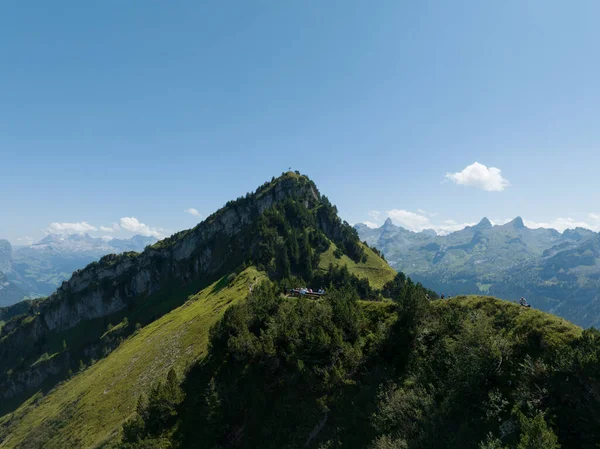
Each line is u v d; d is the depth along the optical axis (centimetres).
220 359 7369
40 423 11919
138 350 12838
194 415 6275
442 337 5484
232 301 12356
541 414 3241
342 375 5631
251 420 5800
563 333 4412
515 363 4391
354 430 4878
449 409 4178
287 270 18462
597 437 3338
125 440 6266
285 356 6400
